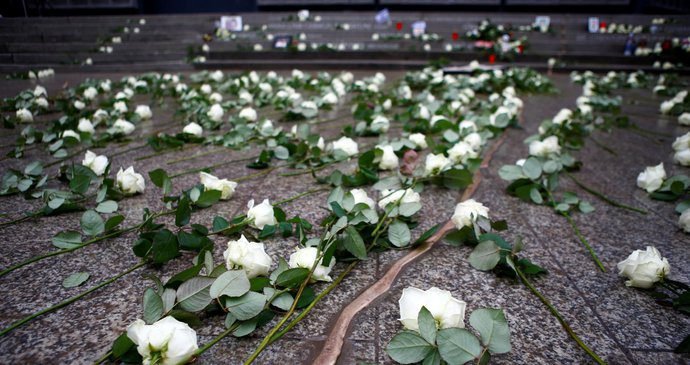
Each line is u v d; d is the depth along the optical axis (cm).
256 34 1294
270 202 213
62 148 305
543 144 268
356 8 1808
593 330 126
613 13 1709
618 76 855
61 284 142
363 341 118
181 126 393
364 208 160
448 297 108
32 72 900
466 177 209
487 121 345
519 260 150
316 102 430
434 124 320
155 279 113
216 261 152
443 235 181
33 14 1544
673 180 233
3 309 129
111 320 124
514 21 1366
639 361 114
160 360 96
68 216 197
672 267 163
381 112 382
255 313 110
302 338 118
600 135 393
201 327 119
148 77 700
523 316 132
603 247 179
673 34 1217
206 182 199
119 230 176
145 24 1348
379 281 144
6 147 317
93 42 1241
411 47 1239
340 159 255
